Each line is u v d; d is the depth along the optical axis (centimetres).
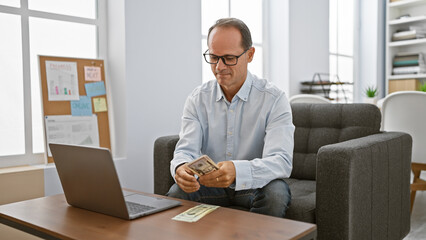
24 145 231
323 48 432
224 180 136
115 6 255
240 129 170
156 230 109
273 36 388
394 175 189
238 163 141
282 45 383
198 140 172
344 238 149
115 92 259
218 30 153
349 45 507
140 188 263
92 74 249
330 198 151
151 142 268
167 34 275
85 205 131
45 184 219
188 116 178
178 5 281
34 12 232
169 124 279
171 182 193
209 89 178
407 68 501
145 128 264
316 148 215
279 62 386
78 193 131
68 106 237
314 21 416
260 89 170
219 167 137
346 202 148
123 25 251
